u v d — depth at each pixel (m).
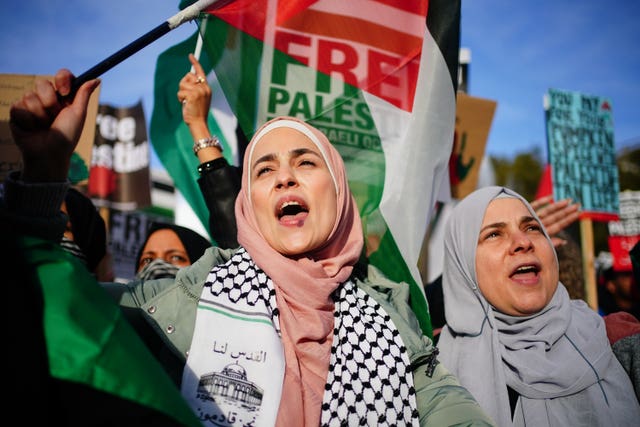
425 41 2.22
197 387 1.38
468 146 3.21
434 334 2.40
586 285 3.50
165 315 1.51
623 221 3.74
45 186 1.34
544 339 1.97
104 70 1.56
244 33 2.12
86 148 2.49
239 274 1.63
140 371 1.02
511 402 1.95
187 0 2.18
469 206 2.20
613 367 1.93
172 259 2.84
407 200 2.11
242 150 2.60
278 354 1.44
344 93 2.18
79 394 0.97
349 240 1.83
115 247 5.04
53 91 1.43
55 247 1.12
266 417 1.36
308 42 2.18
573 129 3.66
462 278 2.15
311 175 1.71
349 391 1.47
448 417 1.43
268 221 1.68
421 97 2.19
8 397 0.88
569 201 3.16
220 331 1.47
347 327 1.61
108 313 1.07
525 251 2.04
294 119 1.84
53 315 0.99
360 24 2.21
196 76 2.34
